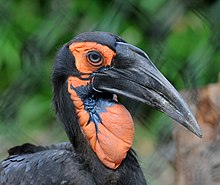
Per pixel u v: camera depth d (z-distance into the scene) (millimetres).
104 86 9164
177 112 9055
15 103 12328
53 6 12367
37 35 12148
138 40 12469
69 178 9094
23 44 12281
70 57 9211
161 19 12266
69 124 9297
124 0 12461
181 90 11930
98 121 9203
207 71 12430
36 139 12742
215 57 12500
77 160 9234
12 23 12977
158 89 9086
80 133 9234
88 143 9211
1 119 12266
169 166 12180
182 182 11555
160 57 12164
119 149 9148
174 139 11836
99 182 9195
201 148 11523
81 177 9109
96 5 12867
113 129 9172
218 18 12516
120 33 12578
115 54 9117
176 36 13000
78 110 9227
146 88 9094
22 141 12328
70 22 12258
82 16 12703
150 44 12203
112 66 9141
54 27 12117
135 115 12023
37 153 9438
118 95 9438
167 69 12188
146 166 12180
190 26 13148
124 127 9172
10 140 12266
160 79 9086
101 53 9117
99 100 9234
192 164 11516
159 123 12336
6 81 13219
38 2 13055
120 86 9133
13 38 13031
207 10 12484
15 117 12359
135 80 9102
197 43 12867
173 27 13016
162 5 12344
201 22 13133
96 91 9211
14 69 13188
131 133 9188
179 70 12172
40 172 9156
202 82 12344
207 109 11641
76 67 9195
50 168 9156
